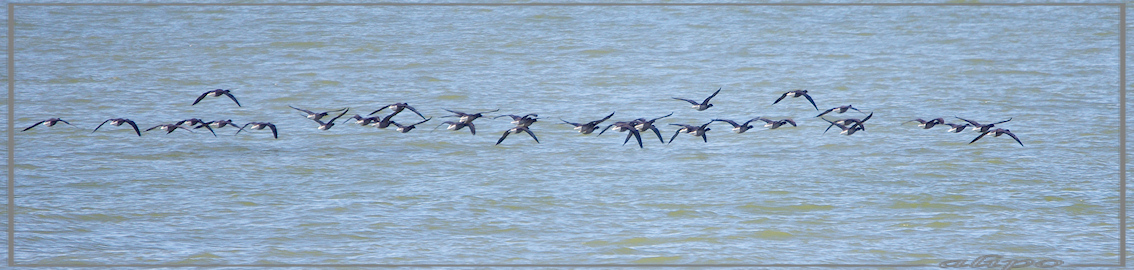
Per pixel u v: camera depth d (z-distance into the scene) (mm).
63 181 45781
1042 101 62594
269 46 75625
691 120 59250
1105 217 40094
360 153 51969
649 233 37906
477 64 71812
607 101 63188
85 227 38719
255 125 44312
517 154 51531
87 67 69938
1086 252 35250
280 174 47406
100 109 60781
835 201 42500
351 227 38688
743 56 75062
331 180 46344
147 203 42125
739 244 36500
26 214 40250
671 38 80625
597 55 75000
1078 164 48906
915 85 66875
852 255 34844
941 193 43688
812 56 75000
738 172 47625
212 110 61156
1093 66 71188
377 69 70188
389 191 44469
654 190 44188
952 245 36094
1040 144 52844
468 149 52906
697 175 47031
